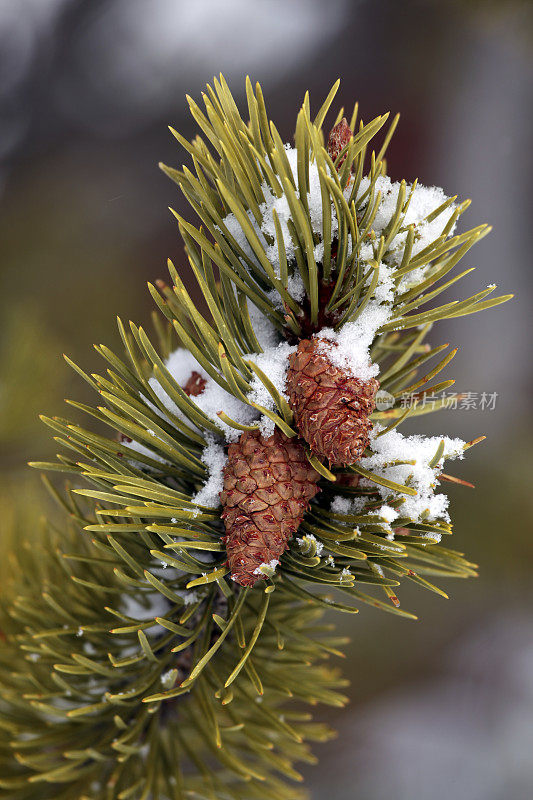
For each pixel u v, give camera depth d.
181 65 2.35
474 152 2.14
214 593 0.62
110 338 1.51
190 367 0.63
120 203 1.92
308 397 0.59
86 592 0.66
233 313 0.61
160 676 0.64
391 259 0.61
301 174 0.59
